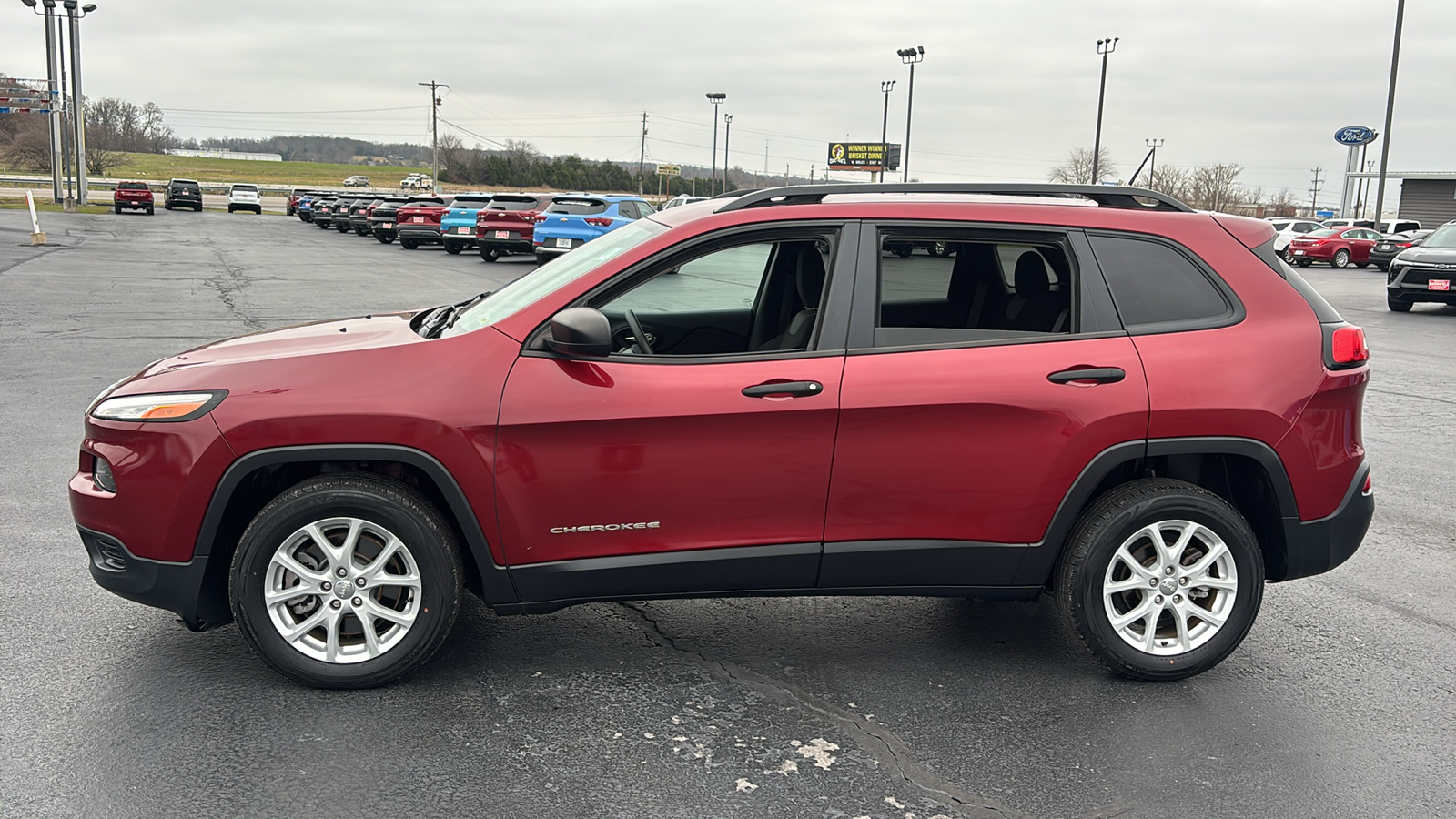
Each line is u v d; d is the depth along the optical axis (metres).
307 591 3.60
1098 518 3.76
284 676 3.75
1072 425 3.66
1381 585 5.06
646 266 3.68
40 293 16.08
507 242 26.69
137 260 23.80
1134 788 3.17
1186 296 3.82
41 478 6.18
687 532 3.64
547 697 3.68
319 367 3.55
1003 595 3.85
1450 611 4.73
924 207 3.75
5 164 100.12
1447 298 17.86
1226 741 3.48
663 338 4.07
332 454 3.48
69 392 8.62
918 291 3.73
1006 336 3.73
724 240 3.71
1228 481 4.10
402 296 17.11
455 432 3.49
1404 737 3.54
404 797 3.02
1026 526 3.73
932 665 4.03
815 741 3.42
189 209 62.25
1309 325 3.84
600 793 3.08
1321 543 3.89
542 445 3.53
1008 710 3.67
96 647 4.00
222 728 3.40
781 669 3.97
